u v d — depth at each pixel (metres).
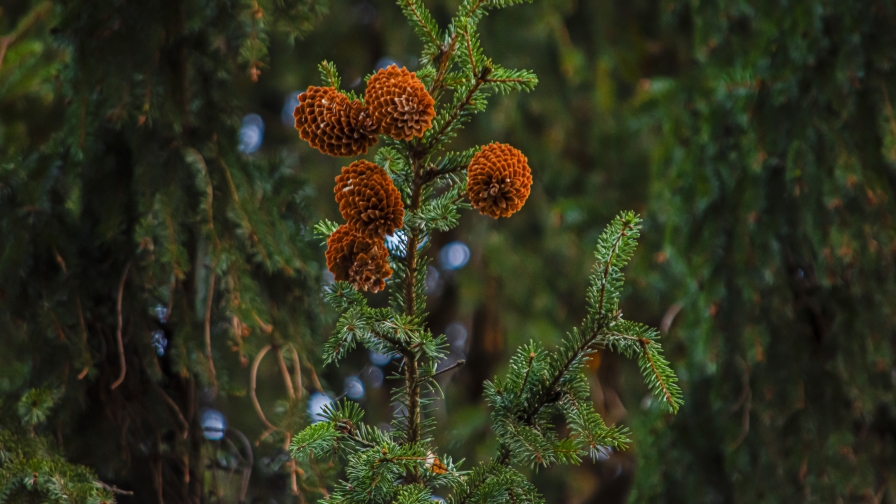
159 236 1.93
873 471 2.14
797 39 2.22
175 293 1.97
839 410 2.16
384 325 1.68
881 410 2.17
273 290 2.01
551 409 1.71
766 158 2.21
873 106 2.17
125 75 1.95
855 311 2.16
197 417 1.98
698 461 2.24
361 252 1.65
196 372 1.94
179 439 1.96
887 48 2.17
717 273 2.24
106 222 1.94
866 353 2.15
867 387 2.14
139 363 1.96
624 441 1.67
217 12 1.96
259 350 1.97
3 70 2.18
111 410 1.94
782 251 2.22
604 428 1.68
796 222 2.21
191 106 1.98
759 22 2.29
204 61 1.99
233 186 1.98
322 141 1.65
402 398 1.71
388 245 1.71
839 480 2.14
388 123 1.63
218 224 1.96
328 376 2.37
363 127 1.64
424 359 1.73
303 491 1.94
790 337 2.19
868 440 2.16
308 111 1.65
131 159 1.97
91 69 1.95
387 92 1.63
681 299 2.33
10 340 1.98
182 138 1.97
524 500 1.68
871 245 2.14
